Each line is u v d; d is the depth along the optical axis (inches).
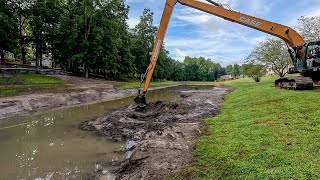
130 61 2146.9
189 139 372.2
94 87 1211.9
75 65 1747.0
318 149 260.5
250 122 400.2
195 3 655.1
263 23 642.2
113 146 391.9
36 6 1445.6
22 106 695.1
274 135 319.9
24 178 282.7
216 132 384.8
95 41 1547.7
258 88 901.2
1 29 1176.8
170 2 671.1
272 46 1291.8
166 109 671.1
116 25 1739.7
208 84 2578.7
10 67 1300.4
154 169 273.7
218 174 237.1
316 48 621.6
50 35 1539.1
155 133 441.4
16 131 491.5
